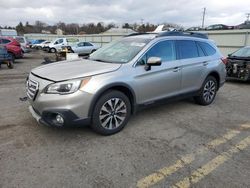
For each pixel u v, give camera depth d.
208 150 3.54
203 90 5.66
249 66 8.79
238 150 3.56
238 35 16.58
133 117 4.85
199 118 4.91
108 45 5.20
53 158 3.21
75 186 2.67
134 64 4.14
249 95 7.20
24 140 3.69
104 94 3.75
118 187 2.67
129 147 3.57
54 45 27.34
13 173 2.86
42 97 3.47
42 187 2.63
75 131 4.04
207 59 5.61
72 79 3.46
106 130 3.88
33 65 14.64
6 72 11.30
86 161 3.16
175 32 5.06
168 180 2.81
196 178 2.86
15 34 33.94
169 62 4.70
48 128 4.13
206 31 18.58
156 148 3.56
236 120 4.84
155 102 4.55
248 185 2.74
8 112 4.96
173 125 4.49
